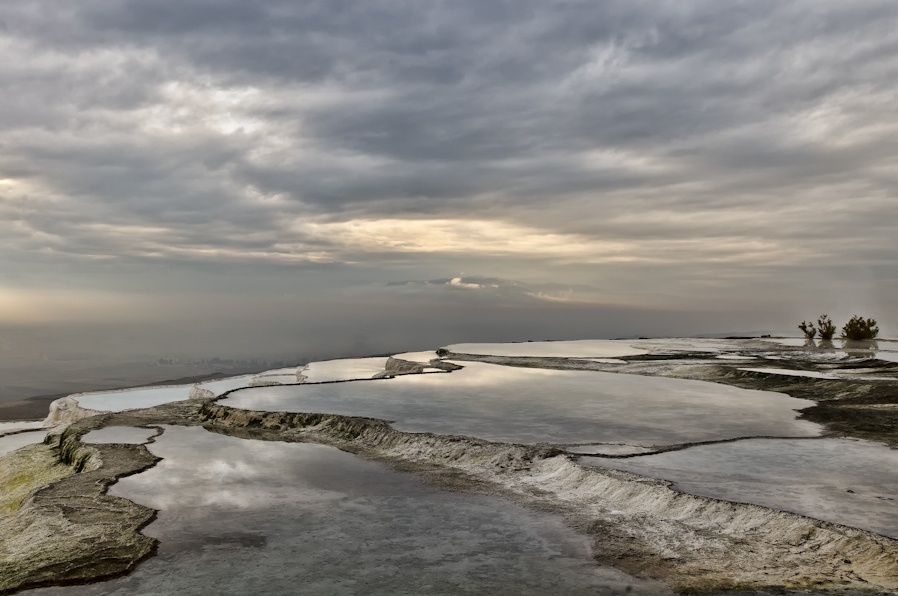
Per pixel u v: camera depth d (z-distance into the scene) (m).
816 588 8.34
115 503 12.46
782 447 15.14
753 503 10.86
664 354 41.50
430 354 46.19
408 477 14.31
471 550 10.05
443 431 17.28
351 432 18.36
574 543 10.29
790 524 9.95
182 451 16.86
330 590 8.68
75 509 12.11
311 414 19.91
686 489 11.73
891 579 8.33
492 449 15.38
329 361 48.50
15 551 10.42
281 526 11.20
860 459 13.95
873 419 18.55
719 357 38.25
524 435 16.66
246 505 12.37
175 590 8.75
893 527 9.64
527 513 11.81
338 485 13.74
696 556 9.57
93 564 9.61
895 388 22.69
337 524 11.28
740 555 9.49
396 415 19.59
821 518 10.07
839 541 9.27
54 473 17.34
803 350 42.00
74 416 32.62
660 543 10.14
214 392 33.22
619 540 10.35
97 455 16.50
